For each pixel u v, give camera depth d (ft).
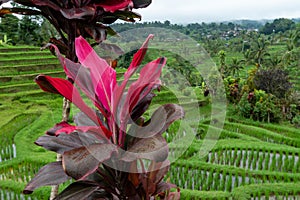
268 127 66.90
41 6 7.81
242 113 71.92
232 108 75.61
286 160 40.57
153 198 7.36
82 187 6.26
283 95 76.07
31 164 39.75
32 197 29.60
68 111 8.86
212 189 34.04
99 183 6.38
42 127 58.85
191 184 34.17
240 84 80.02
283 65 119.34
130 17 8.38
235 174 35.96
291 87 77.87
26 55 140.97
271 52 159.22
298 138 59.06
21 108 75.87
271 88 76.69
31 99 83.76
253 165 40.78
